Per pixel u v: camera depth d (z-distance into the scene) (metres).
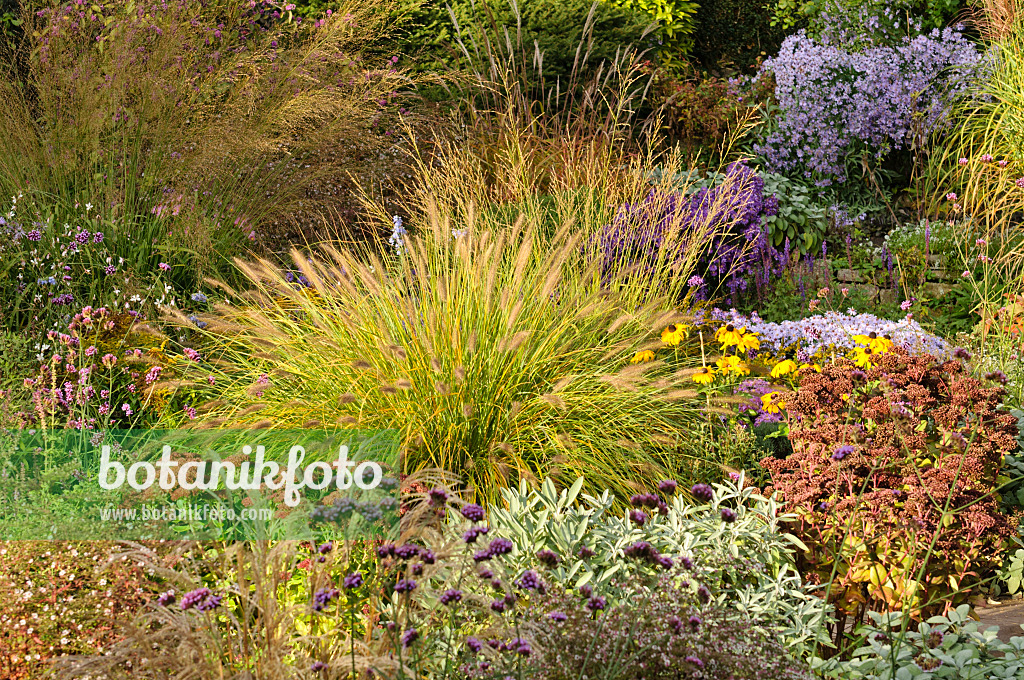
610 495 3.61
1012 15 9.08
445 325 4.32
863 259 7.90
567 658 2.44
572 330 4.75
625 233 5.95
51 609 2.79
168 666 2.44
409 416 4.15
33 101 6.03
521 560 3.00
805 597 3.11
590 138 7.90
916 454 3.48
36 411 4.02
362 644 2.45
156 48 6.16
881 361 3.95
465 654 2.56
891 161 9.62
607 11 10.05
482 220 6.03
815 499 3.30
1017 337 6.02
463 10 9.90
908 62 9.34
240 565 2.49
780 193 8.15
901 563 3.18
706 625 2.61
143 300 5.28
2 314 5.04
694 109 9.55
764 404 4.74
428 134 8.22
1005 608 3.95
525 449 4.21
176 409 4.66
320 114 7.08
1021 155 7.91
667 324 4.70
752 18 12.83
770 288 7.38
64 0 6.08
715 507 3.42
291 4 8.18
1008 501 4.24
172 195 6.03
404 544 2.50
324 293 4.65
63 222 5.67
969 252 7.43
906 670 2.78
